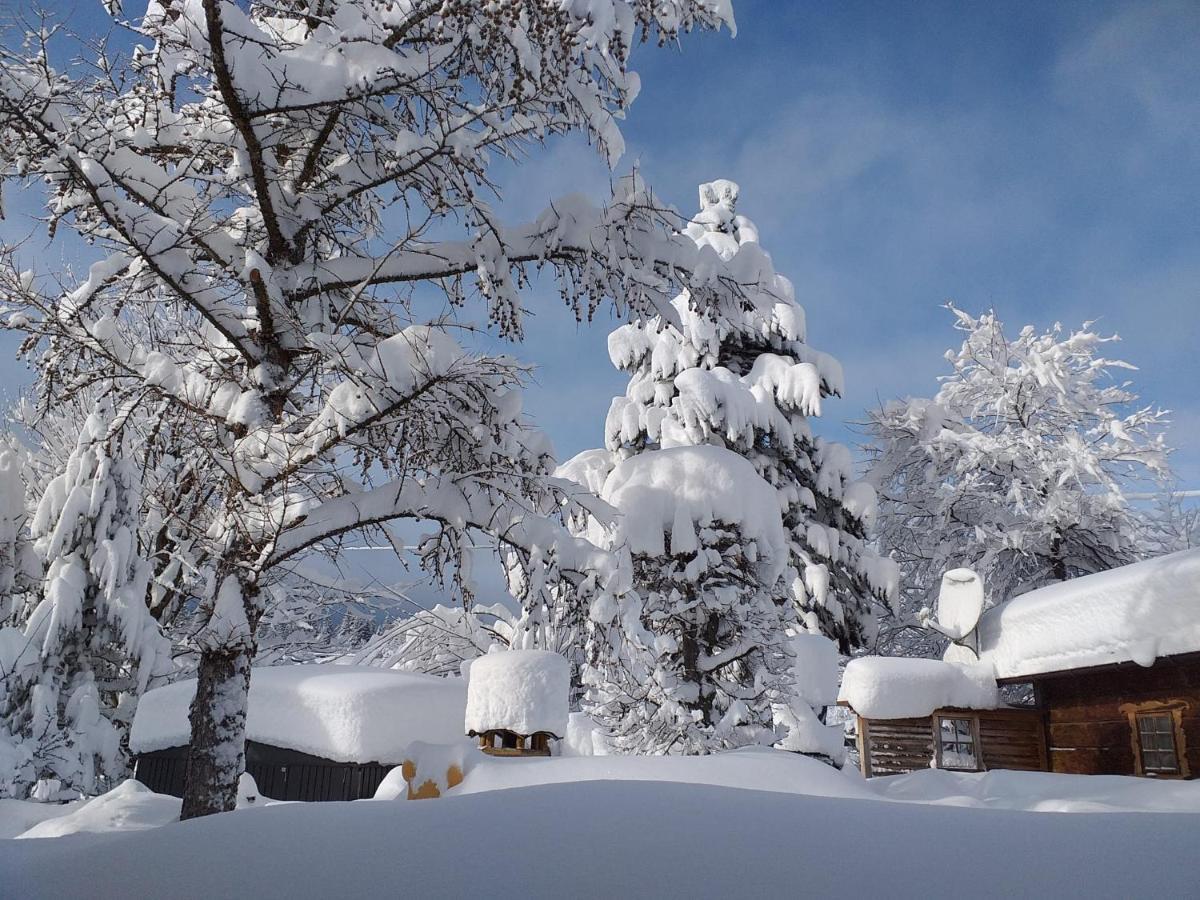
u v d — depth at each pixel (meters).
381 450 8.04
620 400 19.44
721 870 2.00
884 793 9.99
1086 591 14.02
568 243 8.71
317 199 8.64
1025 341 25.73
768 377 20.70
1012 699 21.59
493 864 2.15
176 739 14.68
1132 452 23.50
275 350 8.42
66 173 7.16
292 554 8.16
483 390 7.94
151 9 7.58
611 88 8.23
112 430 8.96
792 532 20.92
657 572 15.21
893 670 15.67
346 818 2.78
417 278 8.80
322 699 13.29
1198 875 1.82
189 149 8.31
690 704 14.66
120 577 16.27
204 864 2.46
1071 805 7.30
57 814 10.52
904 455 26.17
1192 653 11.75
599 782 3.05
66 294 8.10
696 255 9.16
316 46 7.59
